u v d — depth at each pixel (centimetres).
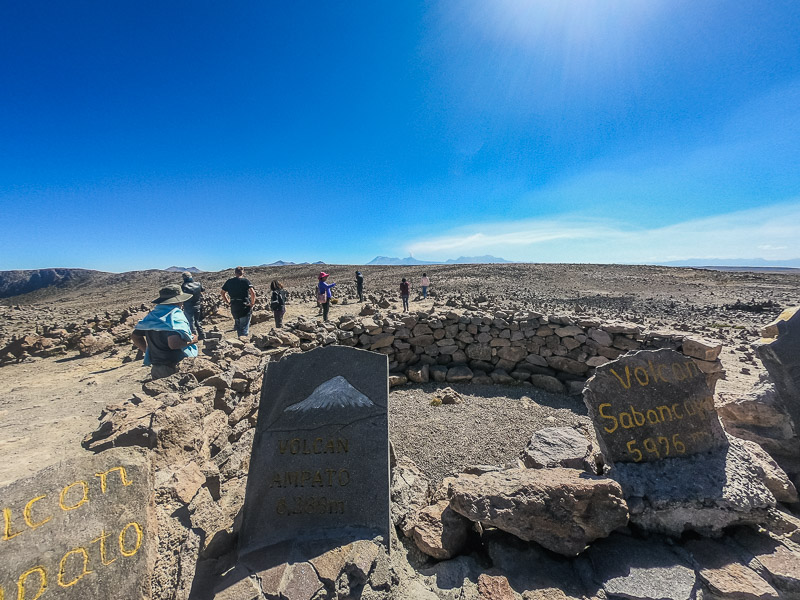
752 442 349
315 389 316
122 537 197
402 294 1493
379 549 254
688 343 602
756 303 1986
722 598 231
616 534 282
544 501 267
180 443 296
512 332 782
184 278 787
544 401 668
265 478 292
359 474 290
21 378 695
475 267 5091
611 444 322
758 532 278
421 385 752
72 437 402
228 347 578
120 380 643
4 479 305
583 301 2377
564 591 241
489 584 241
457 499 284
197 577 244
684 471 302
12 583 170
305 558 242
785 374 357
